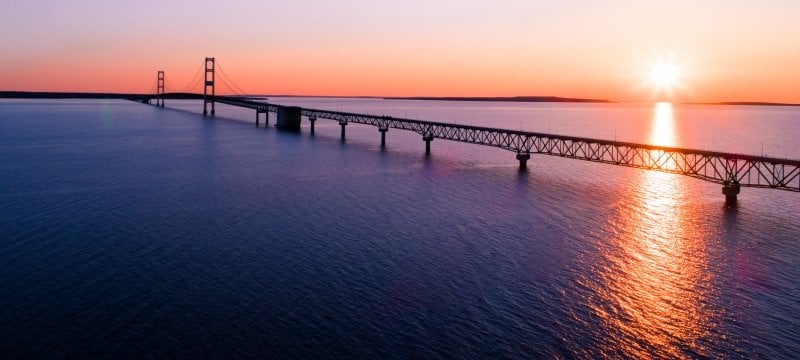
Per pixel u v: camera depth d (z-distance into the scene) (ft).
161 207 171.73
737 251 132.16
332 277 112.98
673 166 292.81
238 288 106.83
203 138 413.59
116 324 92.22
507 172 254.88
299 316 95.66
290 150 336.70
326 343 86.94
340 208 173.06
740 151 410.52
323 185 213.46
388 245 134.31
